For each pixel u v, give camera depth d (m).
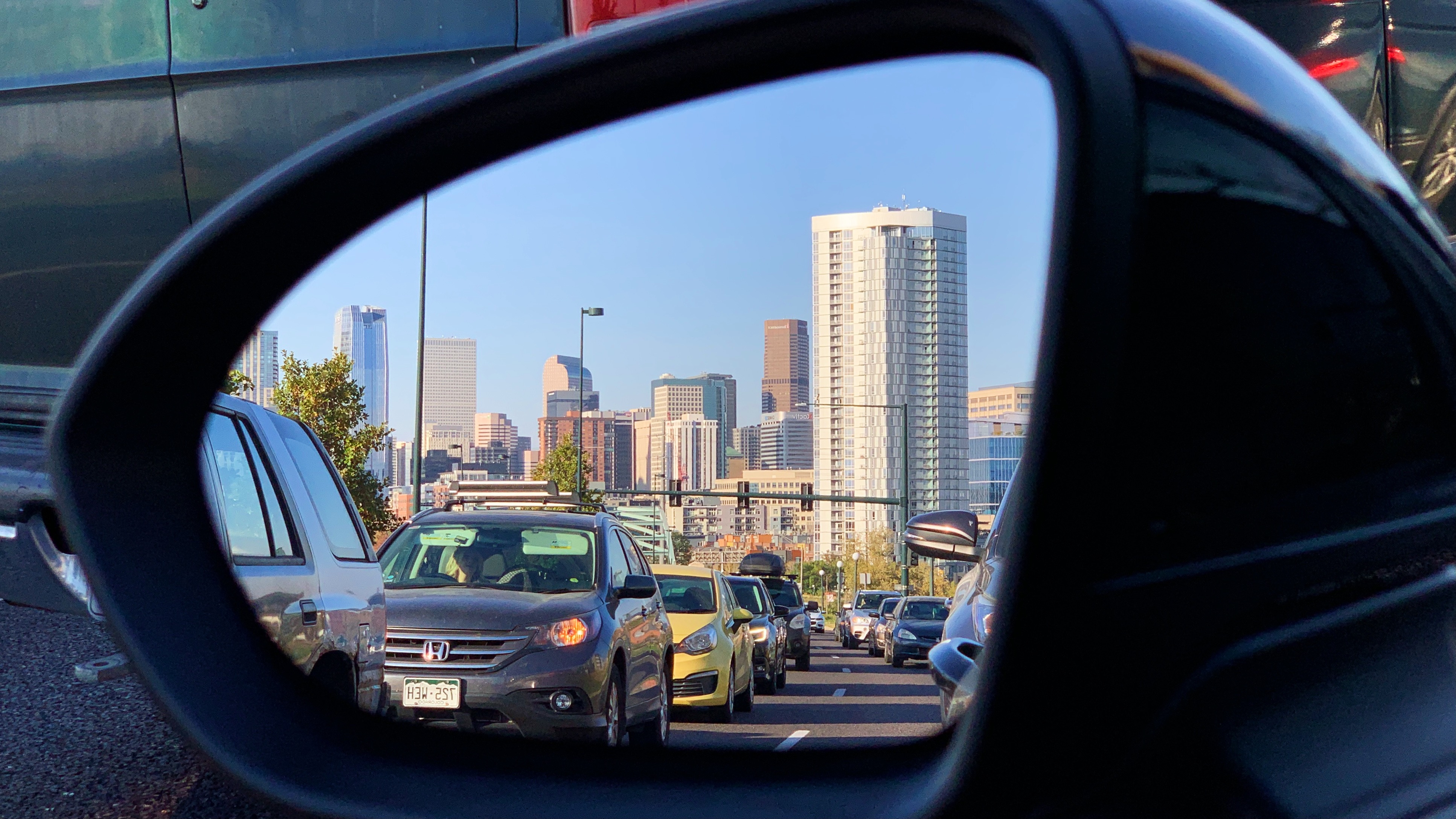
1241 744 1.18
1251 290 1.19
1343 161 1.29
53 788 4.60
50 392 4.86
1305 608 1.23
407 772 1.69
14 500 4.46
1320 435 1.23
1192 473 1.16
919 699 1.90
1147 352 1.14
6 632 8.16
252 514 3.86
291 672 1.83
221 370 1.71
